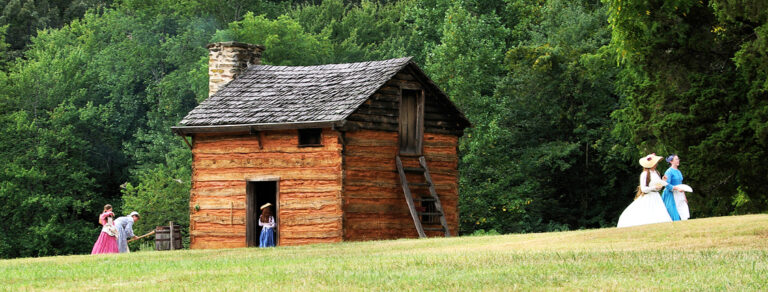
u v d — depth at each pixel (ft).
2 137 178.81
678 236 51.78
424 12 183.42
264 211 82.89
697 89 87.81
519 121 152.97
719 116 87.45
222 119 90.12
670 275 35.04
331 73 95.04
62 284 39.37
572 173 153.48
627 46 60.70
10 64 220.02
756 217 57.62
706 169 88.22
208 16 207.31
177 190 162.30
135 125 209.05
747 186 90.17
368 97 85.40
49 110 194.49
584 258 42.19
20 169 172.55
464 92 145.69
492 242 60.34
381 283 34.78
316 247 65.36
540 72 147.54
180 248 93.61
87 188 189.26
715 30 82.74
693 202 99.71
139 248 158.92
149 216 160.04
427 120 93.97
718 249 44.50
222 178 90.53
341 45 215.72
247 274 40.32
